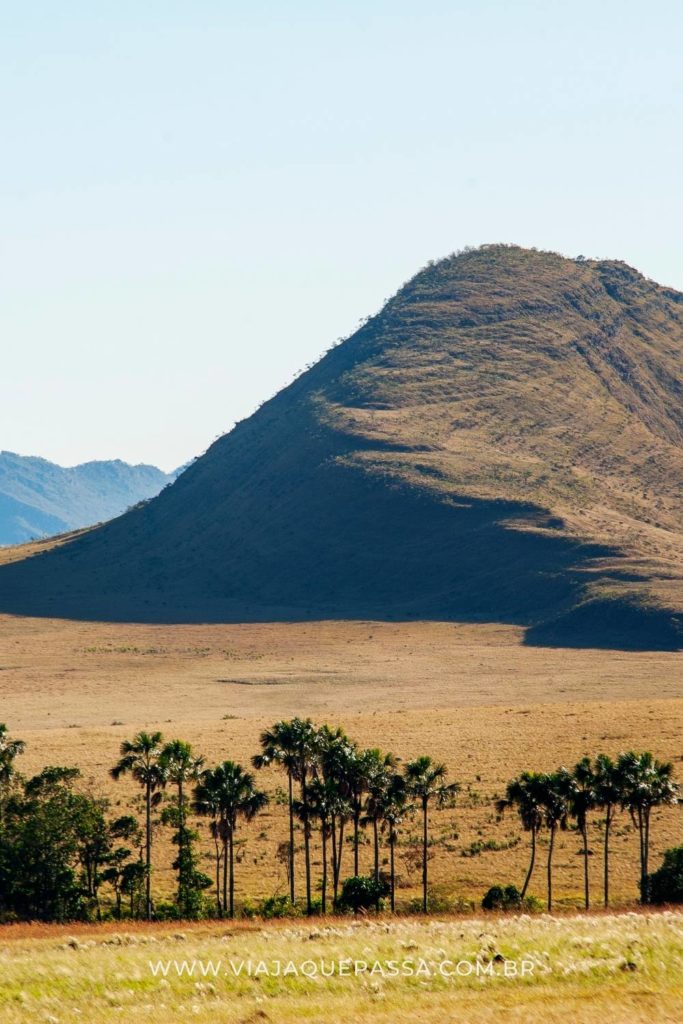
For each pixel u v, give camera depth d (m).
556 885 185.00
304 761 180.75
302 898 182.50
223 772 176.25
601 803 169.62
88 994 79.75
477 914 136.50
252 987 80.06
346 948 90.25
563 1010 68.94
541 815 171.50
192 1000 77.12
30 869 170.75
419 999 74.00
